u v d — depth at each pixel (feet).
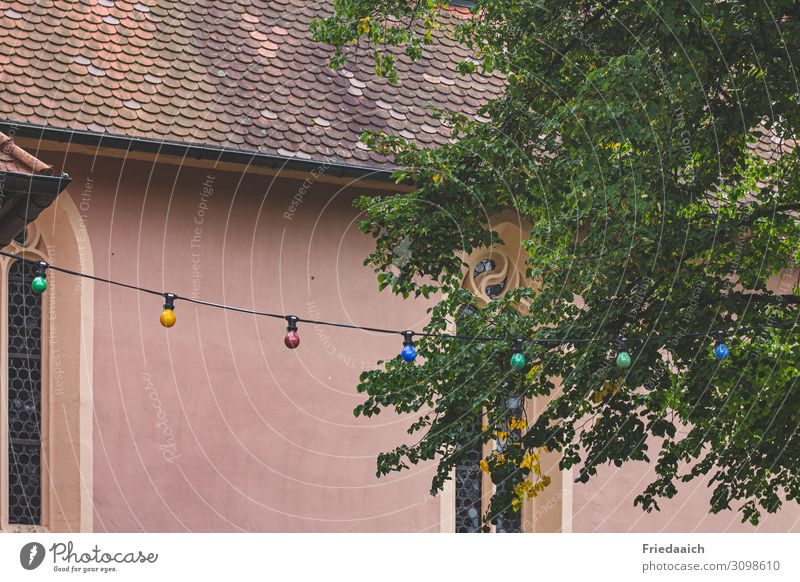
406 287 45.14
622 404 44.27
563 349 44.42
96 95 52.70
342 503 55.57
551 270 43.04
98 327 52.60
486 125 44.73
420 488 57.11
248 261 55.11
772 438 42.91
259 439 54.49
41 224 52.39
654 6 41.27
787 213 45.44
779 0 41.32
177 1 58.29
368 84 59.21
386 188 57.06
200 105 54.44
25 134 50.52
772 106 42.42
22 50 52.90
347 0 44.78
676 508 61.41
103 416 52.31
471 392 43.37
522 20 44.55
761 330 42.63
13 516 51.55
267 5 60.49
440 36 63.41
